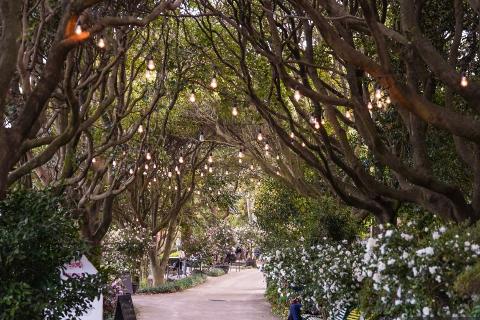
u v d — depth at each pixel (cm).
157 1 1538
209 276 4256
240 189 4531
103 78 1317
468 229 866
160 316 1964
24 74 978
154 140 1980
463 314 748
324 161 1354
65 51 823
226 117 2430
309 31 1347
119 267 2495
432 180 1029
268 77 1878
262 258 1972
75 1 820
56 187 1127
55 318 830
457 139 1116
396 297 898
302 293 1488
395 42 1266
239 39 1385
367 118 1044
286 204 2281
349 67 1111
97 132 1922
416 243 945
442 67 937
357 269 1133
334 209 1578
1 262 784
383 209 1348
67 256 841
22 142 835
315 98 1109
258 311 2092
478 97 934
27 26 1040
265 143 2212
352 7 1281
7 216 816
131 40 1398
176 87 1817
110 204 1789
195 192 3447
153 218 3125
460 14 1115
